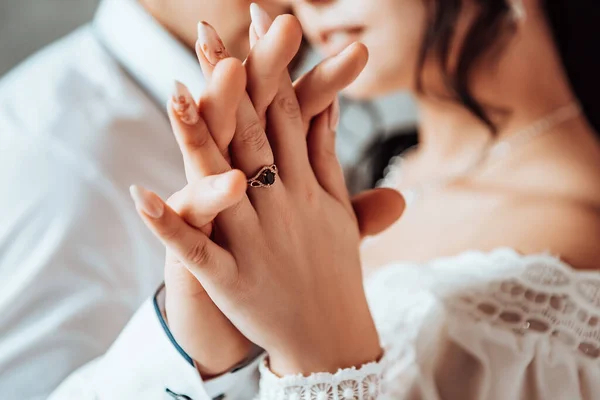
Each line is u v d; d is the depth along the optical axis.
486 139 0.81
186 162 0.47
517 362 0.61
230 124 0.47
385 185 1.02
